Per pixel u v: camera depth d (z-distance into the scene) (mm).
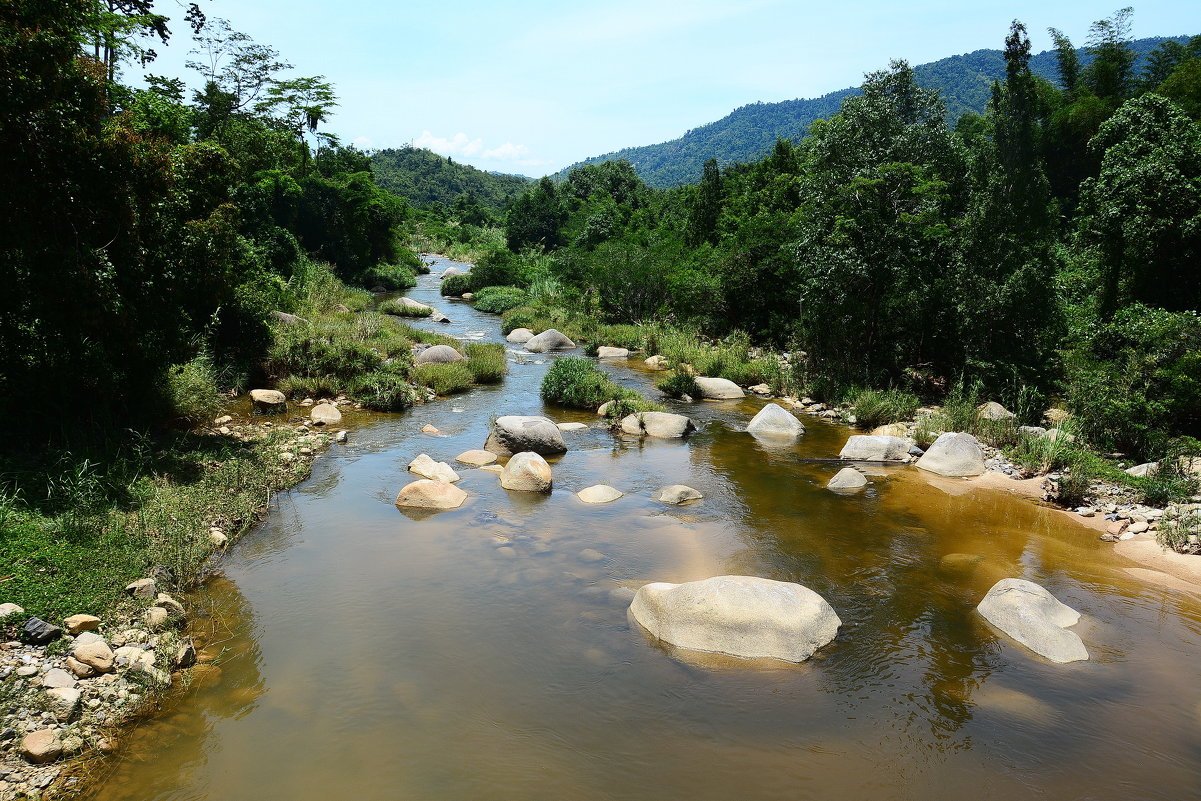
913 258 17328
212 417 12781
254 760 4883
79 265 8859
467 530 9133
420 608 7062
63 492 7828
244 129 31609
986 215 16672
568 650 6371
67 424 9414
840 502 10633
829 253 17703
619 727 5348
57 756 4734
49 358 8977
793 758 5043
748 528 9508
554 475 11656
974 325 16500
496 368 19359
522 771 4840
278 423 13711
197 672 5902
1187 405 12180
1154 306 15156
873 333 18266
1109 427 12688
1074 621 7066
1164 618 7242
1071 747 5219
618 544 8828
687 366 21391
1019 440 13203
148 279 10117
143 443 10055
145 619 6273
